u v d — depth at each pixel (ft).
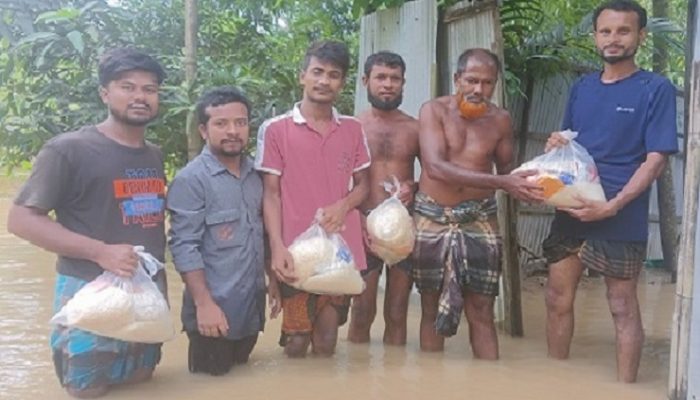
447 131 14.34
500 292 17.03
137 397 11.89
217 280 13.05
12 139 25.08
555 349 14.47
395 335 15.33
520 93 21.35
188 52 23.75
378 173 14.89
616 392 12.50
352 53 27.84
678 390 11.49
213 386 12.48
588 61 23.68
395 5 19.85
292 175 13.79
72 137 11.66
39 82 25.20
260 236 13.57
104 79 11.87
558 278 14.23
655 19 22.94
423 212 14.42
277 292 14.03
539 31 22.77
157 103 12.14
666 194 24.06
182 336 15.64
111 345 11.59
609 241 13.23
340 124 14.12
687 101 13.97
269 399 11.82
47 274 22.26
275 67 28.04
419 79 19.19
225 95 13.16
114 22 25.57
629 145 13.32
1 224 34.86
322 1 29.14
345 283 13.25
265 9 30.45
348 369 13.57
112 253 11.32
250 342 13.69
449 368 13.74
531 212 23.08
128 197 11.95
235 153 13.21
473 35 17.74
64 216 11.83
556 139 13.25
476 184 13.53
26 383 12.35
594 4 24.88
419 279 14.40
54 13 24.54
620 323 13.21
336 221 13.61
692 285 11.19
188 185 12.98
